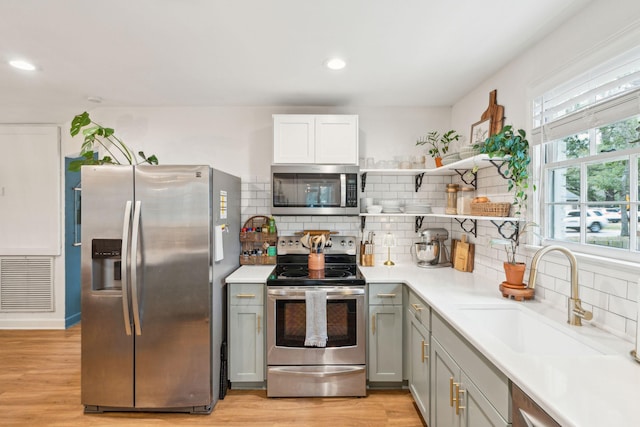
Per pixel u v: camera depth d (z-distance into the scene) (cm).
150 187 207
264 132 303
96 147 303
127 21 166
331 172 263
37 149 343
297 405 222
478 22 166
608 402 85
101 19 164
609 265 136
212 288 217
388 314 236
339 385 229
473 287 211
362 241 302
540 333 156
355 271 263
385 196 303
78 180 371
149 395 211
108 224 207
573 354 135
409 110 302
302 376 228
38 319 349
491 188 233
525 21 164
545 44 178
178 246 209
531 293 178
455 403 150
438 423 173
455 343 151
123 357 210
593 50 146
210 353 213
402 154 301
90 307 208
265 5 153
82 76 234
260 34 179
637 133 130
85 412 213
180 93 268
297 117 268
